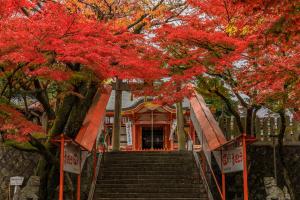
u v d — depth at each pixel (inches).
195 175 712.4
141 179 696.4
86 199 665.0
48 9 436.5
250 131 595.8
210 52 506.9
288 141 737.0
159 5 605.3
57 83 534.6
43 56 414.0
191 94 574.2
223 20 510.3
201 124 723.4
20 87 514.3
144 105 1306.6
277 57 459.5
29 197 509.4
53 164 554.9
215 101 853.2
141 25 623.8
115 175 708.0
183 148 919.0
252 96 522.9
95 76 500.4
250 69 478.6
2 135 496.7
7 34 389.1
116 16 600.1
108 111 1242.6
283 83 458.0
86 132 564.4
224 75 531.8
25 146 574.2
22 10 461.1
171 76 540.1
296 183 721.6
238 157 474.0
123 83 791.7
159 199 636.1
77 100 599.8
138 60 470.3
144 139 1429.6
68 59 413.1
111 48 443.2
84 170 695.1
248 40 441.7
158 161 756.6
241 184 713.6
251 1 321.1
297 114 589.9
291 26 319.0
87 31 443.8
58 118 577.9
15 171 760.3
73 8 537.3
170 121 1344.7
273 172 725.3
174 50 538.6
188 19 526.0
